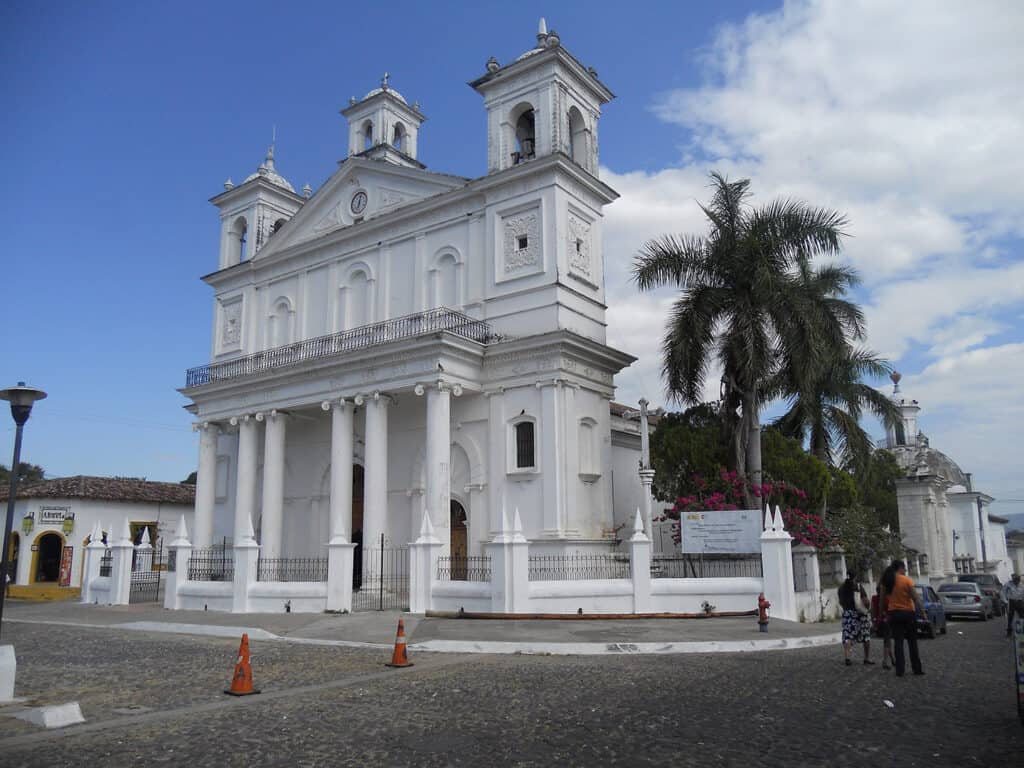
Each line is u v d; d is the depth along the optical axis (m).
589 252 29.48
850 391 29.06
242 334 36.12
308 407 30.09
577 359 27.36
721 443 23.84
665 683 11.27
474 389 27.61
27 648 16.42
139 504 43.28
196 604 24.23
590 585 20.12
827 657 14.52
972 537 58.16
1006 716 9.27
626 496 33.38
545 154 28.14
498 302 28.47
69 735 8.40
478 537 27.28
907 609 12.55
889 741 7.99
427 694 10.48
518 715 9.10
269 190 37.94
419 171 31.22
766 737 8.09
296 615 21.11
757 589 19.91
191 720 9.06
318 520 32.00
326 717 9.12
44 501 40.44
